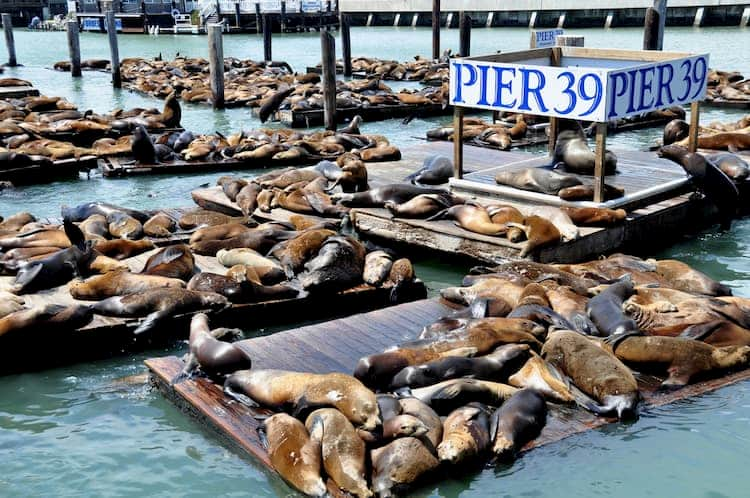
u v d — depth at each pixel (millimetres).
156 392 7801
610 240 11039
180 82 31438
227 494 6051
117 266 9875
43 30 73188
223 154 18484
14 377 8234
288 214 12562
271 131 19812
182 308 8898
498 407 6660
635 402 6660
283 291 9414
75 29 36938
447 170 13547
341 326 8516
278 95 24625
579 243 10641
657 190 12094
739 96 24625
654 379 7285
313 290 9484
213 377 7445
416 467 5773
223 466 6438
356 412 6031
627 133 21453
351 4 69125
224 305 9055
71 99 30469
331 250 9734
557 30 18875
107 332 8617
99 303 8914
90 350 8625
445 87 26547
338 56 45688
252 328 9281
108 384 8023
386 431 5973
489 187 12359
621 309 7852
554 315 7711
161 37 62500
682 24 52938
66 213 12609
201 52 50594
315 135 19312
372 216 11930
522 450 6258
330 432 5820
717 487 5906
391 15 67562
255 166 17953
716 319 7770
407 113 25484
